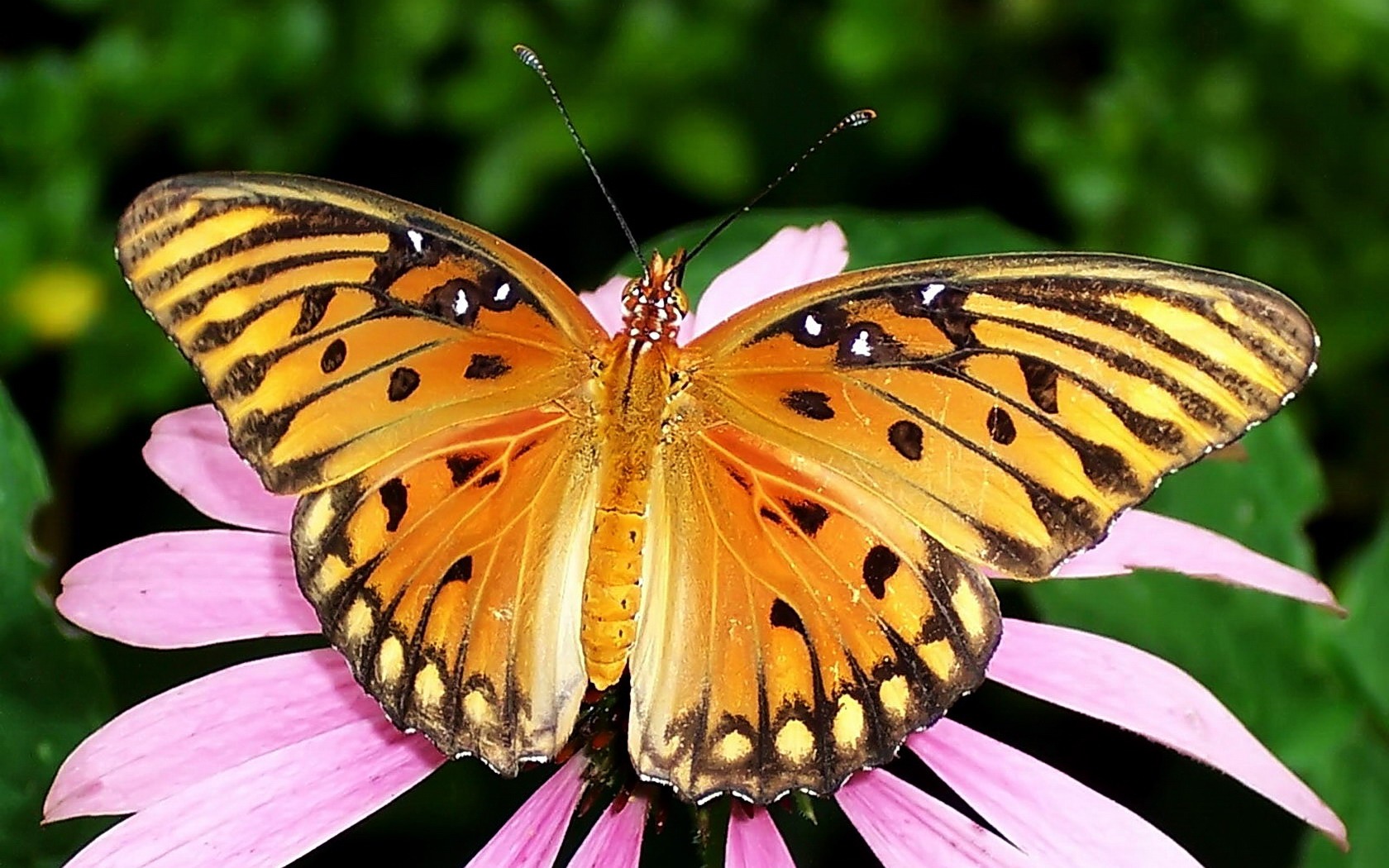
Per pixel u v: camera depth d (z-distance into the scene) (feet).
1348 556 1.27
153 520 1.24
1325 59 1.24
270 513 1.00
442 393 0.95
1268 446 1.10
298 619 0.99
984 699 1.17
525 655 0.94
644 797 0.98
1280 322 0.89
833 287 0.93
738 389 0.95
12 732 1.01
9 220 1.23
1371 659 1.09
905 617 0.93
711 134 1.28
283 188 0.91
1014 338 0.92
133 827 0.94
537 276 0.95
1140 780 1.16
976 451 0.93
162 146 1.30
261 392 0.92
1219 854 1.14
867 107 1.32
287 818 0.95
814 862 1.10
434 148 1.39
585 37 1.28
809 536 0.94
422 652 0.94
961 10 1.29
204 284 0.91
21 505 1.02
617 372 0.95
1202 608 1.09
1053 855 0.95
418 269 0.93
